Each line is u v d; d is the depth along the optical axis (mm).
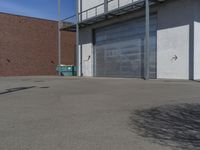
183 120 7516
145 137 6016
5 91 16047
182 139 5844
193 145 5449
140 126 6965
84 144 5555
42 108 9797
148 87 16234
